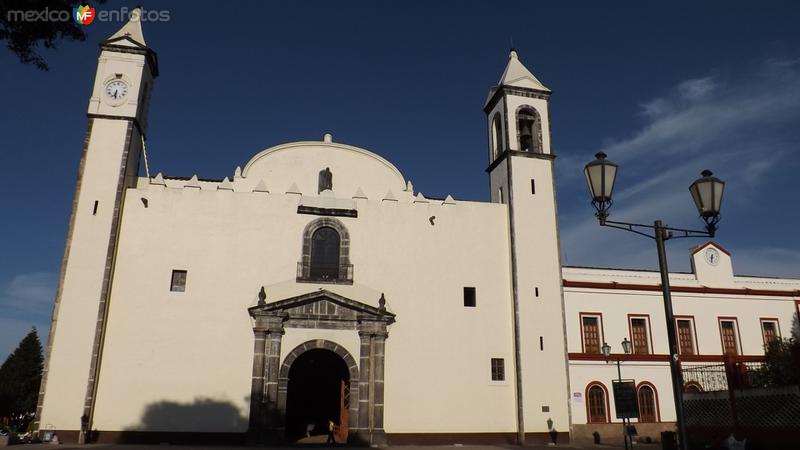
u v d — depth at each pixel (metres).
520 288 31.41
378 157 33.09
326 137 33.00
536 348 30.69
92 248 27.66
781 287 38.38
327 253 30.61
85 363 26.27
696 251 37.75
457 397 29.78
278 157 31.91
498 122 36.16
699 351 35.50
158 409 26.86
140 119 31.09
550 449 27.45
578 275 35.41
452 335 30.61
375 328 29.22
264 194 30.52
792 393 19.08
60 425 25.50
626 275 36.19
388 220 31.62
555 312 31.50
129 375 26.98
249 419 27.09
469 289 31.73
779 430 19.48
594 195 11.70
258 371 27.48
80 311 26.80
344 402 29.48
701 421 23.25
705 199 11.59
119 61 30.77
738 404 21.41
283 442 26.98
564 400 30.34
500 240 32.72
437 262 31.53
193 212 29.61
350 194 32.16
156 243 28.81
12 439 24.62
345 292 30.03
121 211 28.80
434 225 32.06
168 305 28.12
